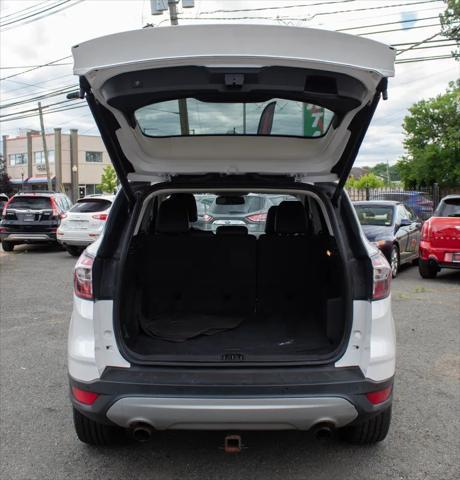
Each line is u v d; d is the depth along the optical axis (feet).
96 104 8.79
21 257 46.37
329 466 10.74
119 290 9.62
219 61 7.56
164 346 10.98
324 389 8.93
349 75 7.96
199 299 13.14
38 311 25.04
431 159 106.83
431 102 109.09
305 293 13.19
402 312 23.91
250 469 10.69
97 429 10.88
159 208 13.30
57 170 216.54
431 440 11.81
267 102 9.00
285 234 13.24
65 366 16.99
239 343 11.17
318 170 10.91
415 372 16.08
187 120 9.79
